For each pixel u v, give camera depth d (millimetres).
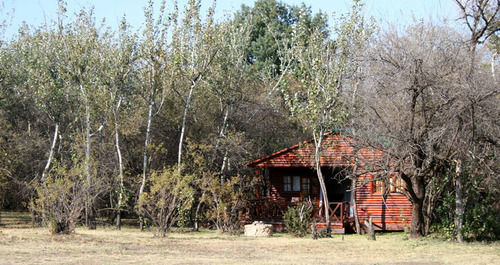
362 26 25422
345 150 25359
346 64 25234
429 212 21766
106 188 25625
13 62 33156
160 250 17594
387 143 19344
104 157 28750
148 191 28672
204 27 27844
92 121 29875
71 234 20766
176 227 29328
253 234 23984
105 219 33625
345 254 17484
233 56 30844
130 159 30203
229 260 15555
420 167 19578
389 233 25812
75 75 27062
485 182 20031
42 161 30438
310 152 26484
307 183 28000
